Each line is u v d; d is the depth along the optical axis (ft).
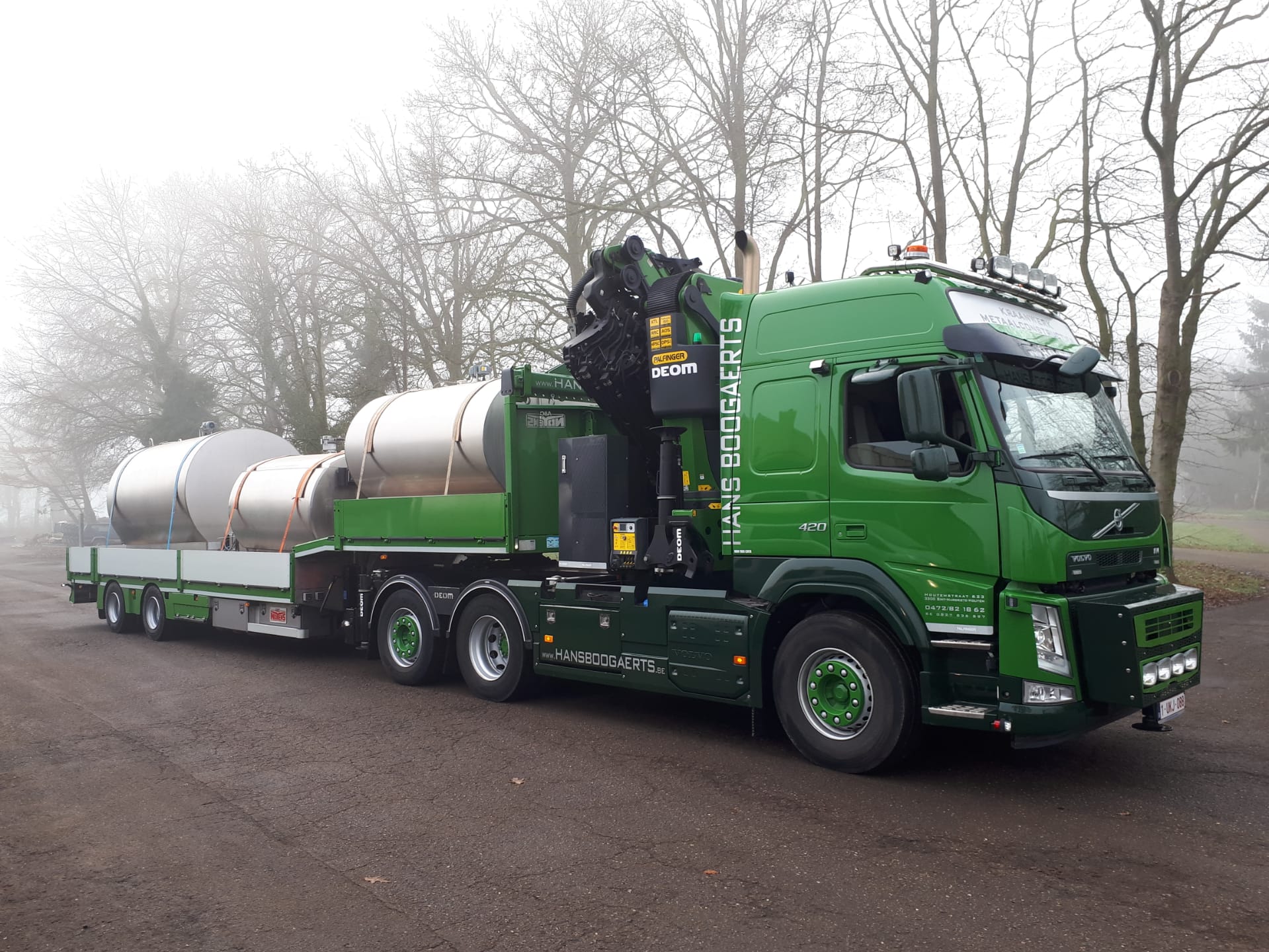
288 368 107.04
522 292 73.41
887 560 19.13
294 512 35.22
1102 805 17.85
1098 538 18.08
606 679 24.67
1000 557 17.79
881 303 19.93
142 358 121.08
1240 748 21.93
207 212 105.81
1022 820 16.96
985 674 18.13
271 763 21.56
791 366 20.90
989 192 60.18
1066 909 13.19
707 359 22.54
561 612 25.76
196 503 41.34
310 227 81.87
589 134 73.00
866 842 15.98
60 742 23.77
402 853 15.85
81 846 16.43
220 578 38.01
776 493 20.92
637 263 24.53
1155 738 22.88
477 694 28.45
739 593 21.93
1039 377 19.74
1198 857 15.14
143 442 117.60
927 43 56.80
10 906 13.96
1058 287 22.91
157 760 21.98
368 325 86.63
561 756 21.86
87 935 12.98
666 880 14.48
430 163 73.77
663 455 23.56
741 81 63.41
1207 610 48.55
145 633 46.01
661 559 23.26
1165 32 48.55
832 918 13.01
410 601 30.66
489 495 27.35
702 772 20.33
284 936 12.84
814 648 20.29
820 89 60.75
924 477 17.94
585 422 29.35
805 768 20.57
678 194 70.54
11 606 61.36
